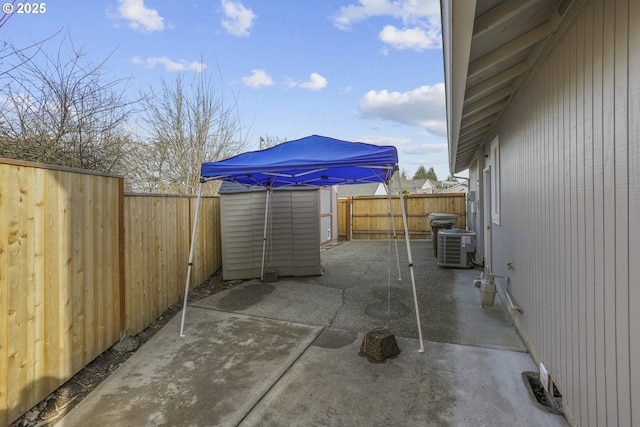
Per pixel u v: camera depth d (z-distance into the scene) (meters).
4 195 2.20
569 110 2.12
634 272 1.42
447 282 6.02
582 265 1.95
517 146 3.64
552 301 2.50
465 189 32.47
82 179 2.96
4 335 2.19
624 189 1.49
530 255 3.14
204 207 6.29
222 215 6.45
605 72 1.65
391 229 12.59
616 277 1.57
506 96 3.82
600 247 1.73
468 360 3.16
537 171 2.88
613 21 1.56
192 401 2.62
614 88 1.56
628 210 1.46
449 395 2.61
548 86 2.55
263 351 3.47
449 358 3.21
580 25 1.94
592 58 1.79
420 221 12.31
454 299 5.04
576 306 2.05
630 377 1.45
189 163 10.00
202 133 10.05
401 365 3.11
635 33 1.38
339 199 13.18
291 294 5.46
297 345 3.59
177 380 2.93
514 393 2.61
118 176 3.50
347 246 11.02
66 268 2.76
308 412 2.46
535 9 2.09
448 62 2.33
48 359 2.56
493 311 4.48
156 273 4.39
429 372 2.97
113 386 2.84
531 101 3.06
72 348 2.82
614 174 1.58
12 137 4.09
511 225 4.03
